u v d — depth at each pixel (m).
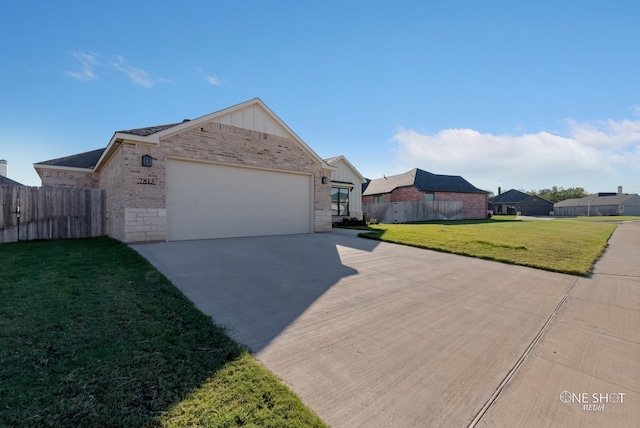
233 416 1.89
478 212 31.81
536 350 3.09
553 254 8.20
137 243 7.82
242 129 9.84
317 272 5.71
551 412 2.12
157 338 2.84
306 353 2.83
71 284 4.29
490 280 5.77
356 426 1.91
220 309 3.77
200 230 9.02
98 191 10.74
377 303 4.29
